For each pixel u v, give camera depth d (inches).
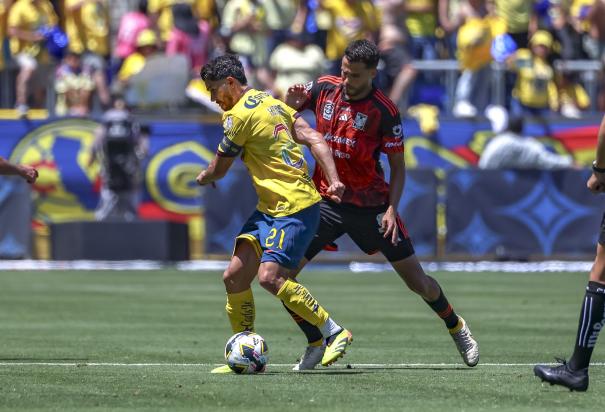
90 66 2785.4
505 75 2837.1
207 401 868.0
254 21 2827.3
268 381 986.1
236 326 1074.1
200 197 2684.5
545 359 1214.9
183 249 2657.5
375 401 871.7
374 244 1145.4
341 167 1131.3
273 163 1043.3
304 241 1045.2
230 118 1038.4
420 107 2768.2
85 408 837.8
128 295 2018.9
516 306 1860.2
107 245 2618.1
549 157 2704.2
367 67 1095.6
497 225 2664.9
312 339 1085.1
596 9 2960.1
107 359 1195.3
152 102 2687.0
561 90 2893.7
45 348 1298.0
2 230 2650.1
